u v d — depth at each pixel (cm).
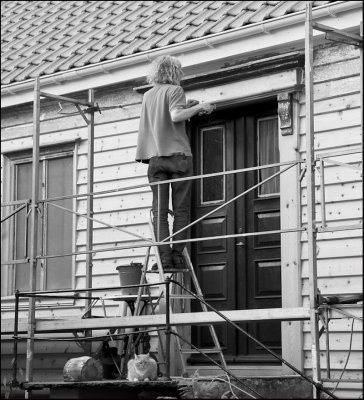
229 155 1034
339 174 930
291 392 848
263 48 977
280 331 976
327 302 743
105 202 1109
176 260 884
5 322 1012
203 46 1008
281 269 959
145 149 910
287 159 966
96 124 1128
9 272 1195
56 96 998
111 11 1267
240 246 1013
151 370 829
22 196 1203
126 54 1072
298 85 962
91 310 1074
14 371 893
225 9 1077
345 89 940
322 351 917
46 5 1396
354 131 929
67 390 862
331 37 771
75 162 1142
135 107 1099
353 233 914
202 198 1050
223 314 799
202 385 812
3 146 1217
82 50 1160
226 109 1034
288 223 958
